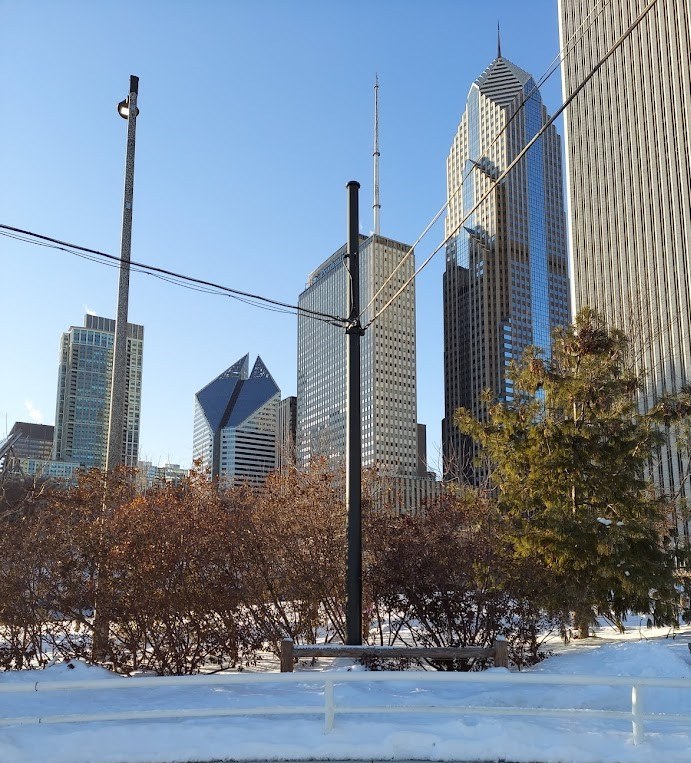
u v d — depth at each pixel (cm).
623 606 1487
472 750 698
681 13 8688
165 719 812
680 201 8475
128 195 1558
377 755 702
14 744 702
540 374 1666
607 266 9412
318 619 1473
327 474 1593
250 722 782
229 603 1280
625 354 2541
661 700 906
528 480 1545
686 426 2302
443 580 1226
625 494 1566
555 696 924
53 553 1241
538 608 1305
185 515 1316
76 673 1036
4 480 1836
